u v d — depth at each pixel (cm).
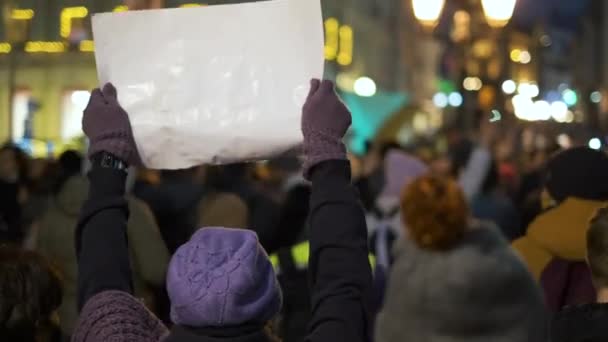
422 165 872
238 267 306
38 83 3038
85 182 766
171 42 350
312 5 343
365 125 3048
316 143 326
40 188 1248
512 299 264
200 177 918
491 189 1045
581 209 521
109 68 352
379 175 1247
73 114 3042
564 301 518
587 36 5678
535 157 1512
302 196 800
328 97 330
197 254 310
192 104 346
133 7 619
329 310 312
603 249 374
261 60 345
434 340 264
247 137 341
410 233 270
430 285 264
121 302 332
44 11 3036
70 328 732
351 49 5188
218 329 305
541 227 525
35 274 358
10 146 1207
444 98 4516
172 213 873
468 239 268
